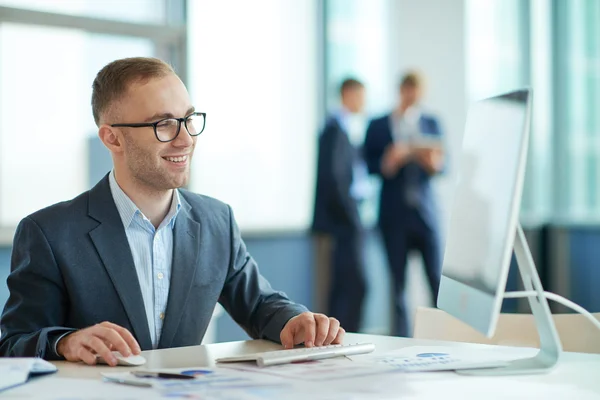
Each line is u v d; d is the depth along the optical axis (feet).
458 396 3.56
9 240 13.57
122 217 5.44
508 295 4.15
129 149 5.27
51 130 13.98
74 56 14.12
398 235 16.02
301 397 3.47
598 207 18.10
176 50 15.28
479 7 18.53
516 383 3.83
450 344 4.95
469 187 4.37
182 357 4.55
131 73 5.28
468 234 4.25
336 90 16.19
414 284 17.80
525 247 4.12
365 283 16.01
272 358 4.20
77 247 5.26
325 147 15.81
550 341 4.21
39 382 3.83
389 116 16.07
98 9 14.39
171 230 5.63
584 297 18.34
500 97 4.12
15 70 13.61
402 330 16.15
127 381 3.77
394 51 17.84
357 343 4.98
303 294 17.07
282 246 16.78
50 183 14.01
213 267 5.72
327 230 15.90
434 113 18.10
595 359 4.45
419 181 16.01
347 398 3.47
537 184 19.17
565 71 18.66
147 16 14.96
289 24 16.65
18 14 13.46
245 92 16.14
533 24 18.92
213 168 15.80
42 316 5.13
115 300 5.28
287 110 16.69
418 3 17.98
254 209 16.37
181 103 5.30
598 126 18.11
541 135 19.03
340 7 17.28
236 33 15.97
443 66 18.19
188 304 5.54
